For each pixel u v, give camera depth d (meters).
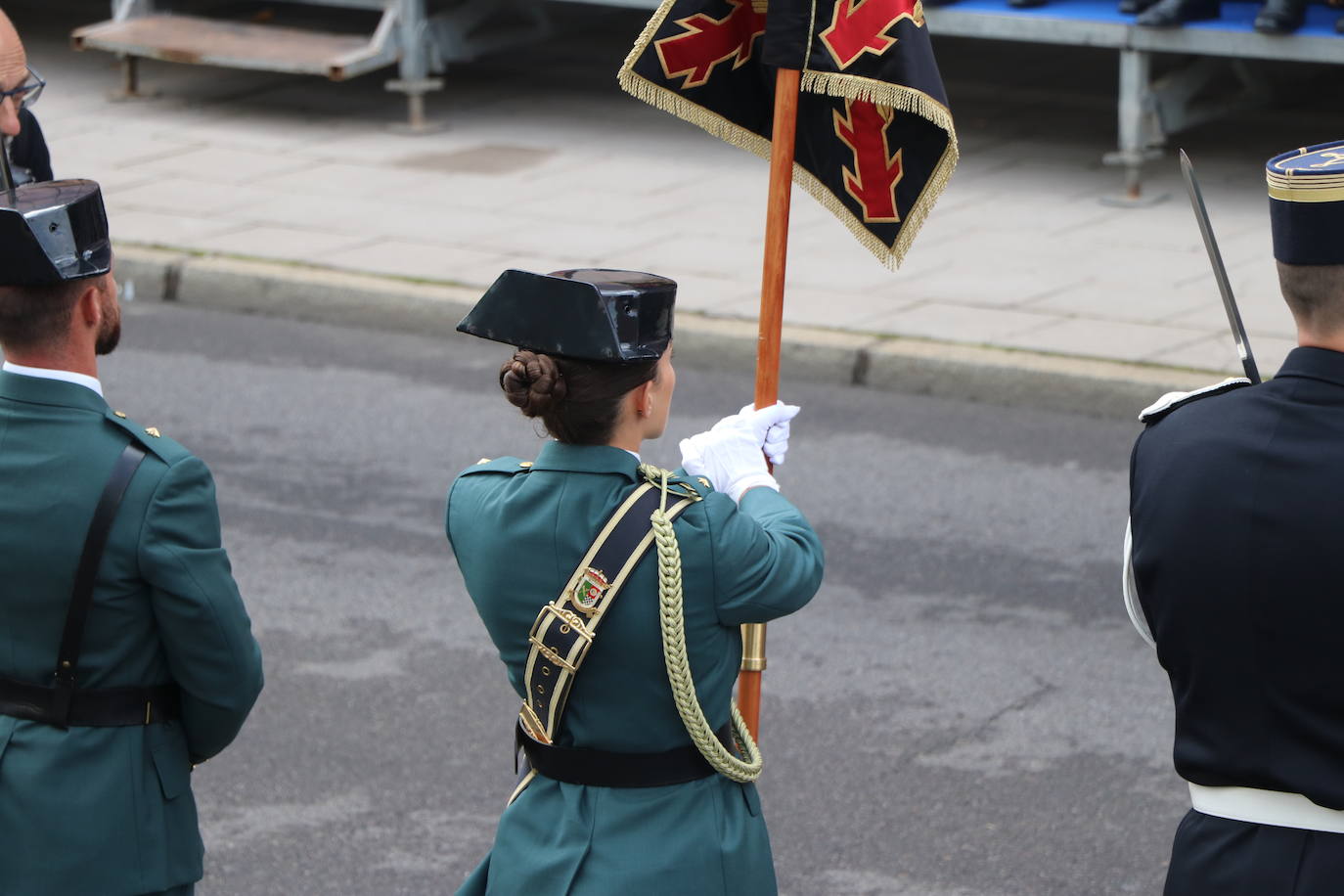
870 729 20.39
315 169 45.59
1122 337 32.97
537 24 54.50
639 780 10.68
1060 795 18.91
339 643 22.59
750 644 12.20
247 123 50.16
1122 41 41.28
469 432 30.42
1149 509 9.94
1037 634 22.69
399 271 37.62
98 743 11.25
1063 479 28.16
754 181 44.38
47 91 53.78
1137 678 21.45
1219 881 9.78
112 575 11.02
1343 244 9.35
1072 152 46.84
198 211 41.97
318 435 30.25
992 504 27.16
